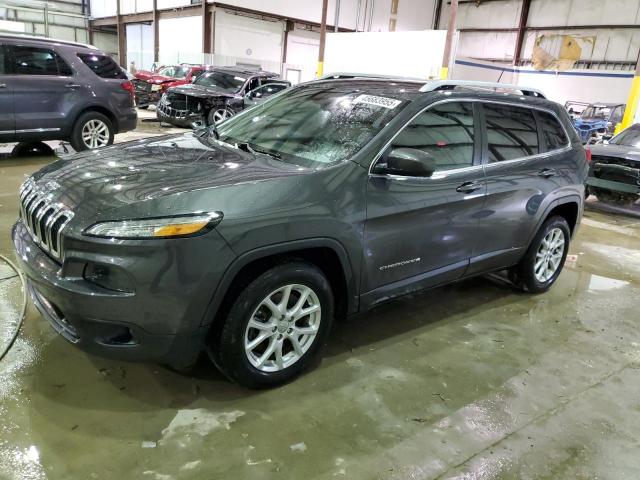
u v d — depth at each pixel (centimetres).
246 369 253
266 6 2438
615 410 280
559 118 418
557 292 450
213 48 2377
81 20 3291
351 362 304
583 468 233
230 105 1266
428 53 1756
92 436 226
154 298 218
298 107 343
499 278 469
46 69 757
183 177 251
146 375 272
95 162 280
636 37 2308
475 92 347
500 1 2753
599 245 617
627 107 1292
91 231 217
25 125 739
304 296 265
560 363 326
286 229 242
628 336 373
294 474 214
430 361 314
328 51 2111
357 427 247
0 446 215
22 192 279
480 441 245
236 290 242
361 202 271
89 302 217
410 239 302
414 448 236
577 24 2480
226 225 226
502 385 295
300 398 265
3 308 328
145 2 2794
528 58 2680
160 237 215
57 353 285
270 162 281
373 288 296
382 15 2834
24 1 2734
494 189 347
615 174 754
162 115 1270
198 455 220
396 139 291
